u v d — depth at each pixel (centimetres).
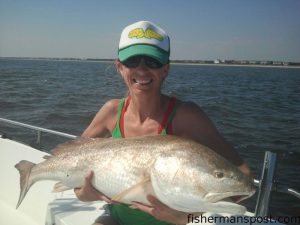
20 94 2114
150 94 253
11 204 425
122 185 232
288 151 1010
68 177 263
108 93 2188
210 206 204
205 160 208
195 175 206
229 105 1952
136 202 225
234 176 205
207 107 1834
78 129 1202
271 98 2495
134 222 270
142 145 230
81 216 322
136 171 226
